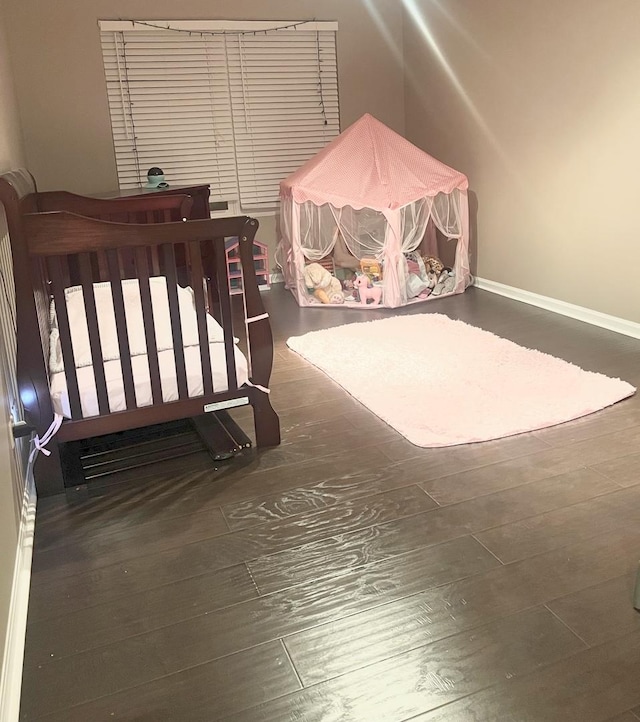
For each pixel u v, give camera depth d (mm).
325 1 5152
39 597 1844
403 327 4027
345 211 4492
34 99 4645
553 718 1390
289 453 2592
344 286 4797
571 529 2027
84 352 2559
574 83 3801
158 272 3955
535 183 4250
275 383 3305
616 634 1605
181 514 2215
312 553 1981
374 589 1814
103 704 1488
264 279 5219
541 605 1717
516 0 4113
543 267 4316
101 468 2523
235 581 1876
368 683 1506
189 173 5164
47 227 2146
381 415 2850
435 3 4910
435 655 1575
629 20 3387
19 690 1518
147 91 4895
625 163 3574
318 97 5328
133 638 1679
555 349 3566
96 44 4703
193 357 2566
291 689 1502
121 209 3613
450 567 1886
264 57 5109
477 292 4836
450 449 2564
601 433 2627
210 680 1538
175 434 2771
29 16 4520
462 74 4750
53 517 2227
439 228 4656
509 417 2760
